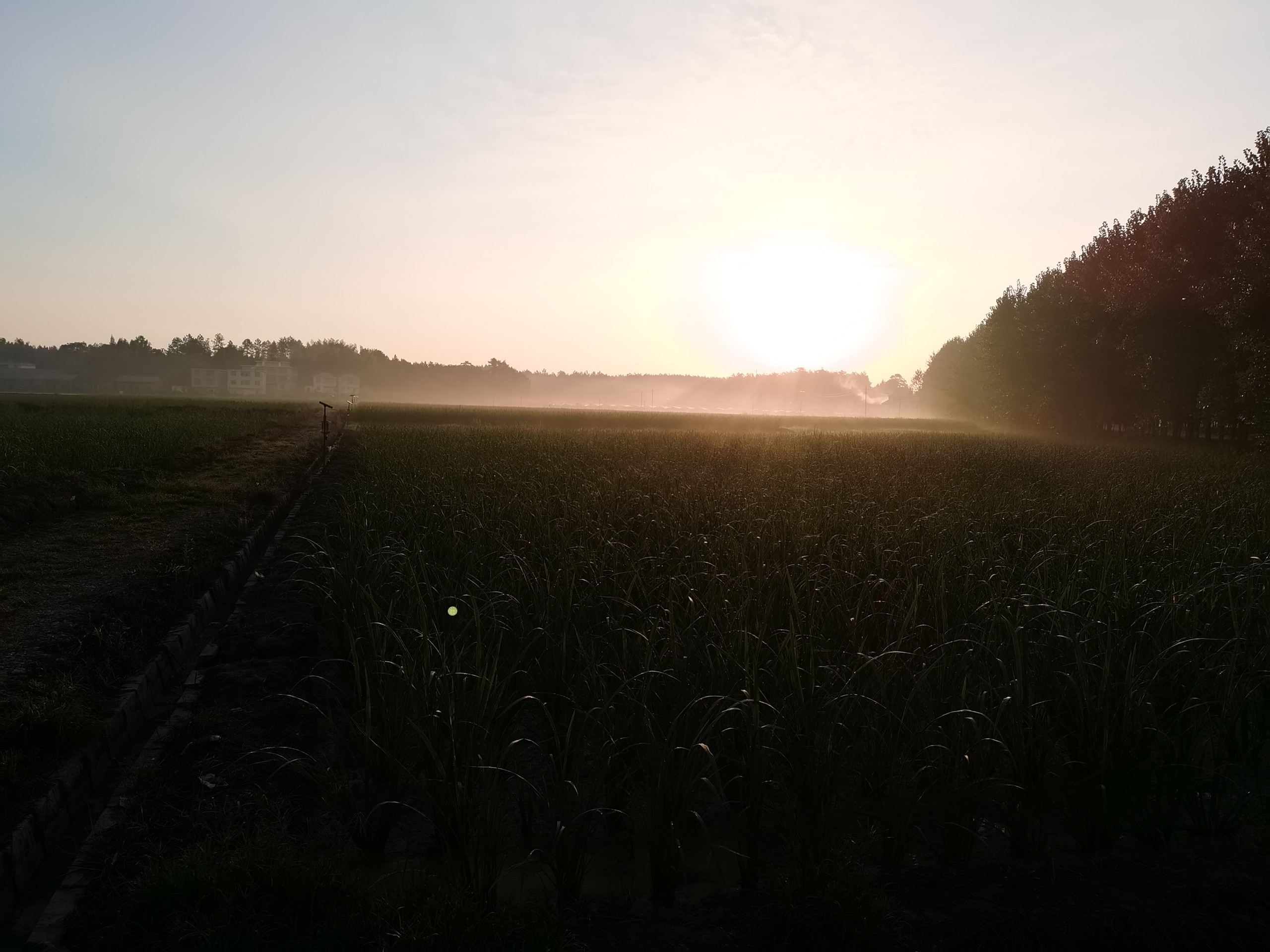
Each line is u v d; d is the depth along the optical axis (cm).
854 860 385
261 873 349
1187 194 3653
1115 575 716
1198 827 422
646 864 410
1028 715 453
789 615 590
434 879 385
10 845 377
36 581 818
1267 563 686
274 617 743
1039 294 5209
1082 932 337
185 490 1447
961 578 701
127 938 326
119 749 529
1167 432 4309
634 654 551
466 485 1328
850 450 2539
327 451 2369
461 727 449
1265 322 2794
